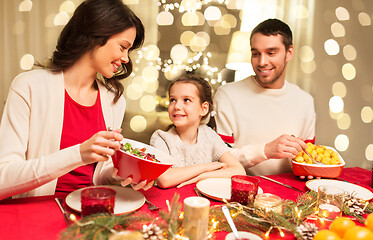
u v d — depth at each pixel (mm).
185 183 1278
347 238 691
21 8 2109
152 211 989
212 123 2035
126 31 1188
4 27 2100
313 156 1493
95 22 1140
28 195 1232
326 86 2723
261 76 1906
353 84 2771
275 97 2023
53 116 1244
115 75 1460
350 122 2803
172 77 2500
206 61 2533
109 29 1144
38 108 1215
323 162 1465
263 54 1832
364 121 2836
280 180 1447
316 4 2609
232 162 1600
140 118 2500
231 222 845
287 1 2576
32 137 1214
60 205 971
